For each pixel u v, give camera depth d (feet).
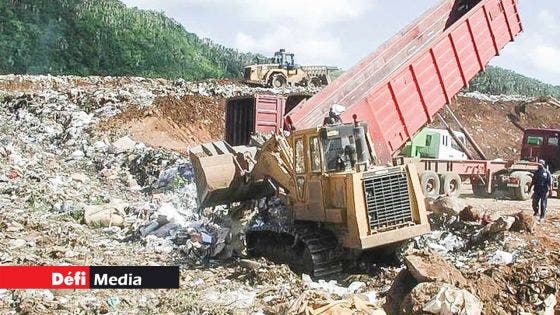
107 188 66.23
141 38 227.61
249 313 29.78
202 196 43.34
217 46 287.07
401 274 30.30
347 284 35.99
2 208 51.49
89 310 29.58
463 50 63.21
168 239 45.85
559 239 43.65
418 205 36.73
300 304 27.07
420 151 73.97
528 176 67.10
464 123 135.03
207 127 103.86
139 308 30.40
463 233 44.88
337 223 36.50
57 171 70.28
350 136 37.76
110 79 138.00
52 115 97.30
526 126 143.23
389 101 57.47
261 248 41.81
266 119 70.54
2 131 89.40
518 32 68.54
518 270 34.04
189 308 30.40
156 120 98.73
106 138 87.15
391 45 63.67
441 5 67.97
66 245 42.83
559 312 31.01
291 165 39.73
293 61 148.05
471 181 69.62
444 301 26.37
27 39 199.52
